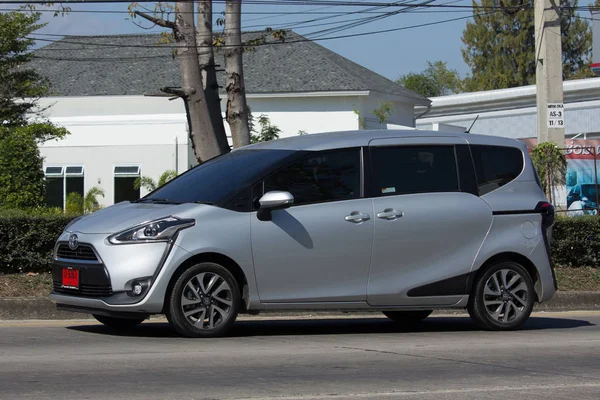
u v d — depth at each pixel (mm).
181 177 11469
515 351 9922
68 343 10008
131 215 10312
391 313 13055
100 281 9977
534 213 11812
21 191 25656
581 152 32031
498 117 53781
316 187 10773
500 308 11656
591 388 7762
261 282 10414
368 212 10898
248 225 10344
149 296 9898
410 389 7586
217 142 19781
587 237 18250
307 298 10625
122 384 7562
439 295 11234
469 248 11367
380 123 47344
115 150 43125
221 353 9344
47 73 50000
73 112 46781
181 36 19297
